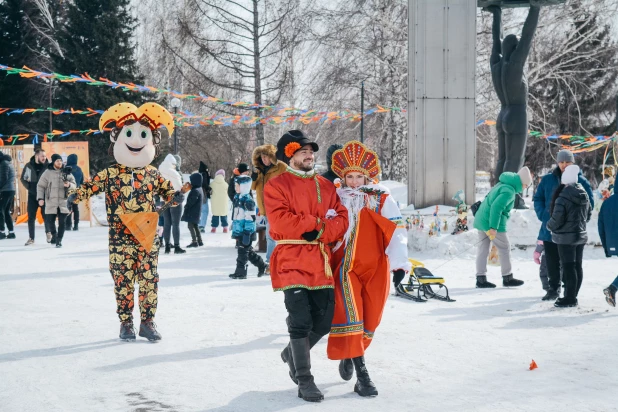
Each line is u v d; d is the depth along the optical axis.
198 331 6.98
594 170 33.50
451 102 14.55
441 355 5.99
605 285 9.80
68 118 35.06
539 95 31.08
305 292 4.89
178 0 36.97
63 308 8.23
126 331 6.61
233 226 10.66
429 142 14.54
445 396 4.86
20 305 8.41
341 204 5.08
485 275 9.84
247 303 8.52
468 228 13.49
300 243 4.94
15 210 22.94
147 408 4.65
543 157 32.06
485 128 39.25
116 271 6.59
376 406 4.66
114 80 34.78
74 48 35.19
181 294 9.17
